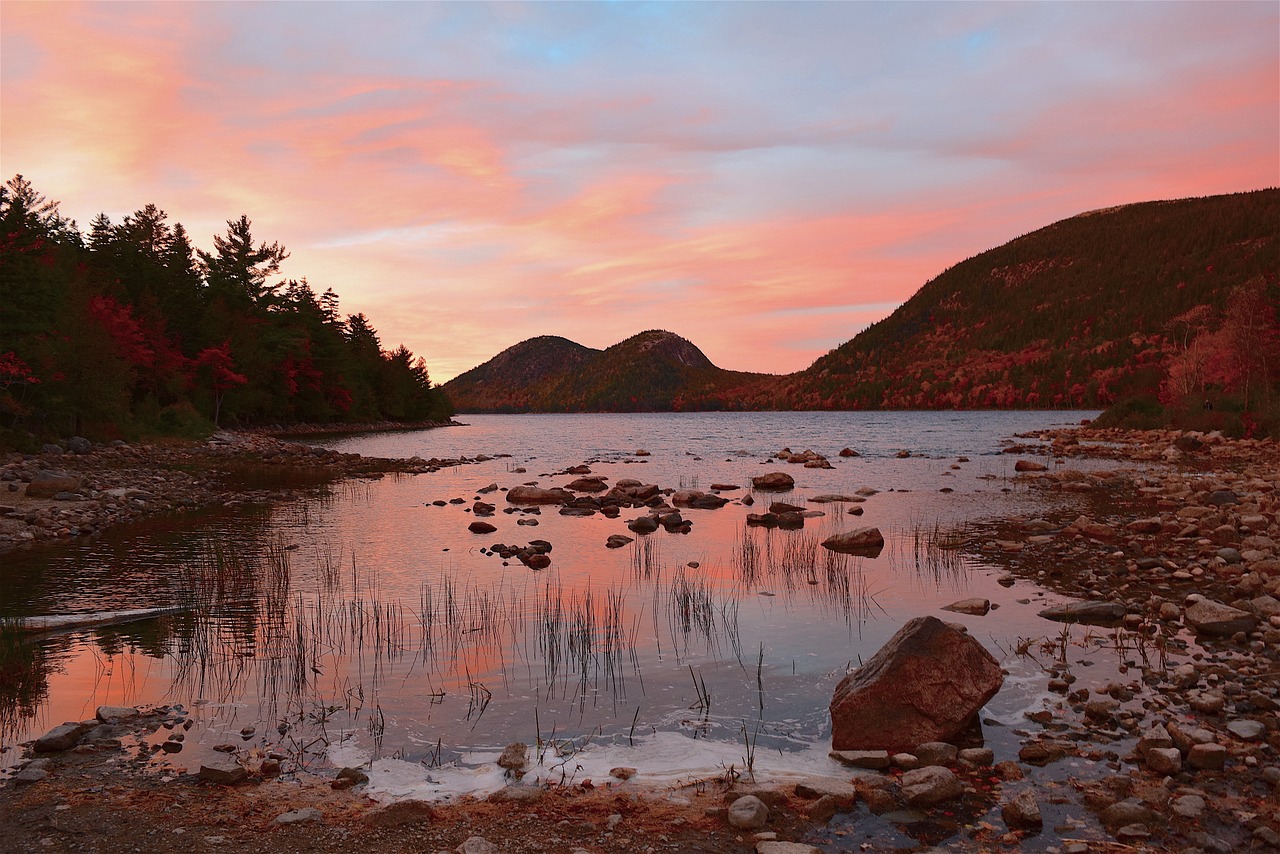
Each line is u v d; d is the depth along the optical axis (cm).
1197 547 1777
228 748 785
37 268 4803
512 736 824
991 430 10056
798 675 1011
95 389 5066
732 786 695
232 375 8075
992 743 783
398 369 14700
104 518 2402
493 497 3184
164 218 9088
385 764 754
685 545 2003
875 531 1923
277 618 1300
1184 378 7450
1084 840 587
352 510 2741
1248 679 917
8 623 1225
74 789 694
